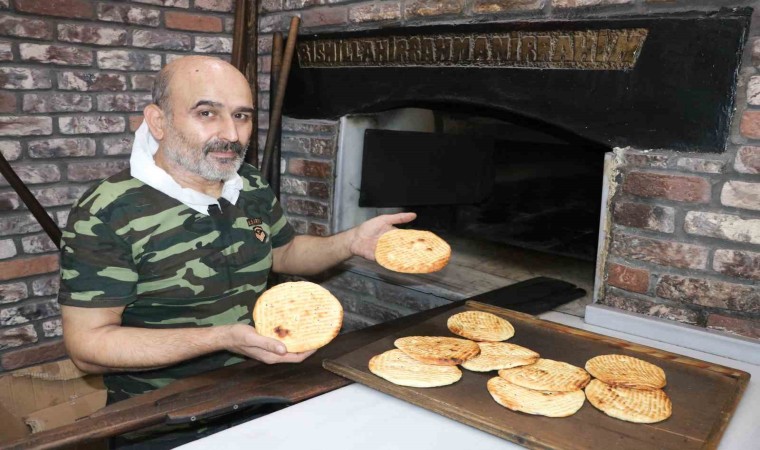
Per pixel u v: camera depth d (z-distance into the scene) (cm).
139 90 238
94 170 232
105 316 132
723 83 136
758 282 139
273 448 93
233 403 105
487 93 178
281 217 176
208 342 118
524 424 96
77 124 224
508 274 214
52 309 230
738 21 132
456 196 243
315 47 223
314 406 106
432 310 154
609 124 156
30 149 215
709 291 146
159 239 138
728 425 103
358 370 114
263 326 115
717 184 141
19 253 219
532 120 181
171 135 138
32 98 213
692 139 143
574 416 100
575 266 223
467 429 99
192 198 143
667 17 141
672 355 125
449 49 183
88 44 222
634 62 148
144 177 140
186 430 140
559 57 161
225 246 147
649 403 104
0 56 204
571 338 134
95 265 131
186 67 136
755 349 138
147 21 233
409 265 137
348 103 218
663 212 150
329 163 227
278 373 120
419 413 104
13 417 198
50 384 222
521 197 249
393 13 197
